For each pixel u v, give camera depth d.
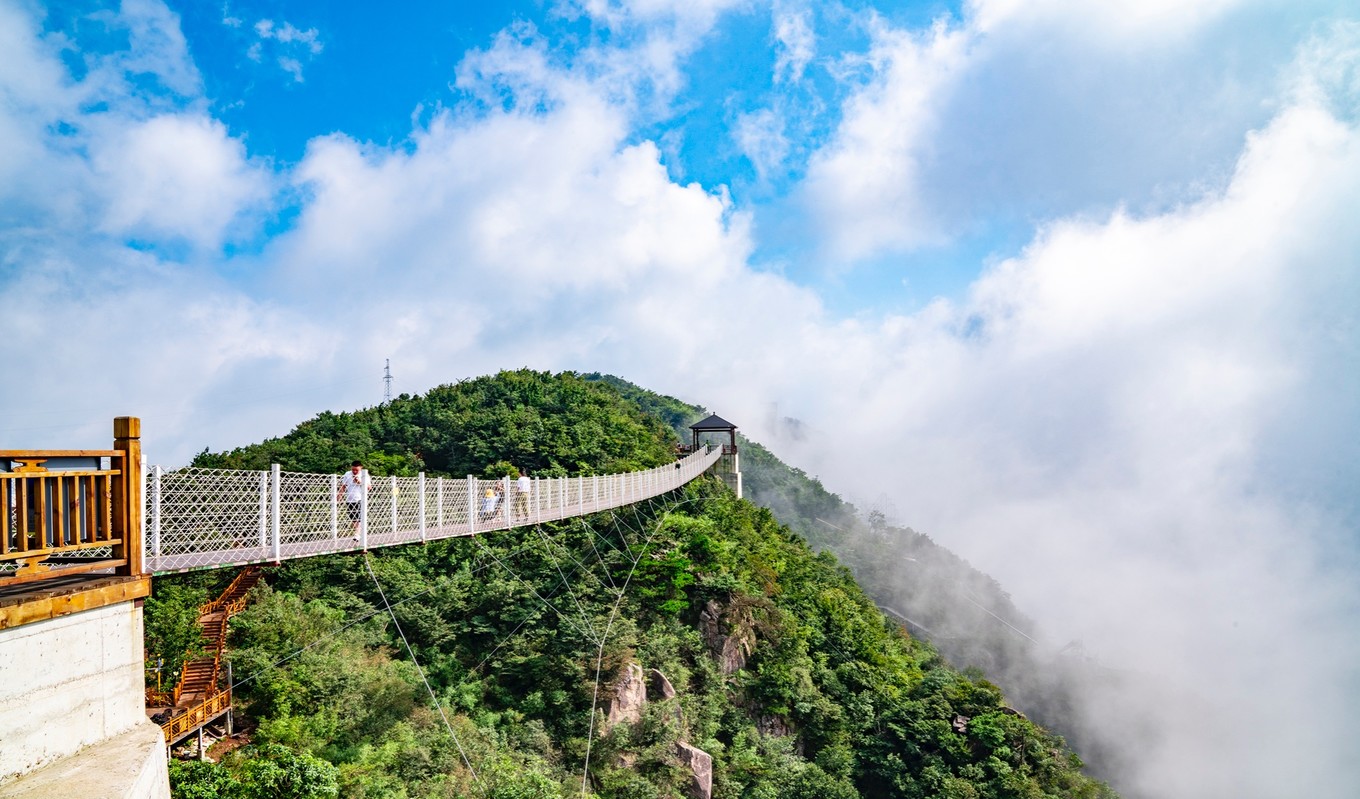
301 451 42.06
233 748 19.86
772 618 38.75
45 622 5.94
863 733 39.28
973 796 36.34
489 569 32.44
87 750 6.28
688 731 29.61
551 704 27.20
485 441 50.66
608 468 50.12
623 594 33.25
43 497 6.09
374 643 26.83
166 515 9.48
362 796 18.88
